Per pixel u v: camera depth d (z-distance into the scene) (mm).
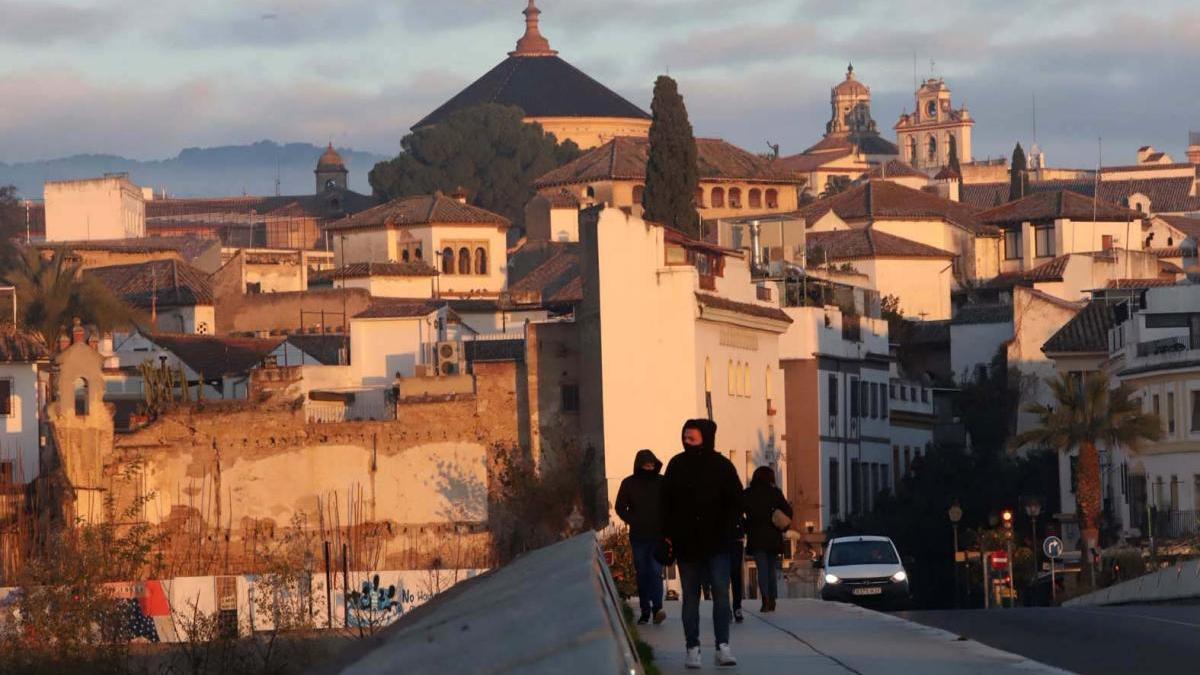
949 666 57938
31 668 91562
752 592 173875
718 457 56406
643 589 71875
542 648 28547
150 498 149625
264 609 99688
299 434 174875
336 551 170375
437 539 172500
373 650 31078
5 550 159125
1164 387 198250
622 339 169125
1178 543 174875
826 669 57094
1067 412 193875
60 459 172125
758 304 197375
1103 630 75750
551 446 172000
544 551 47469
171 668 93438
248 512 174375
